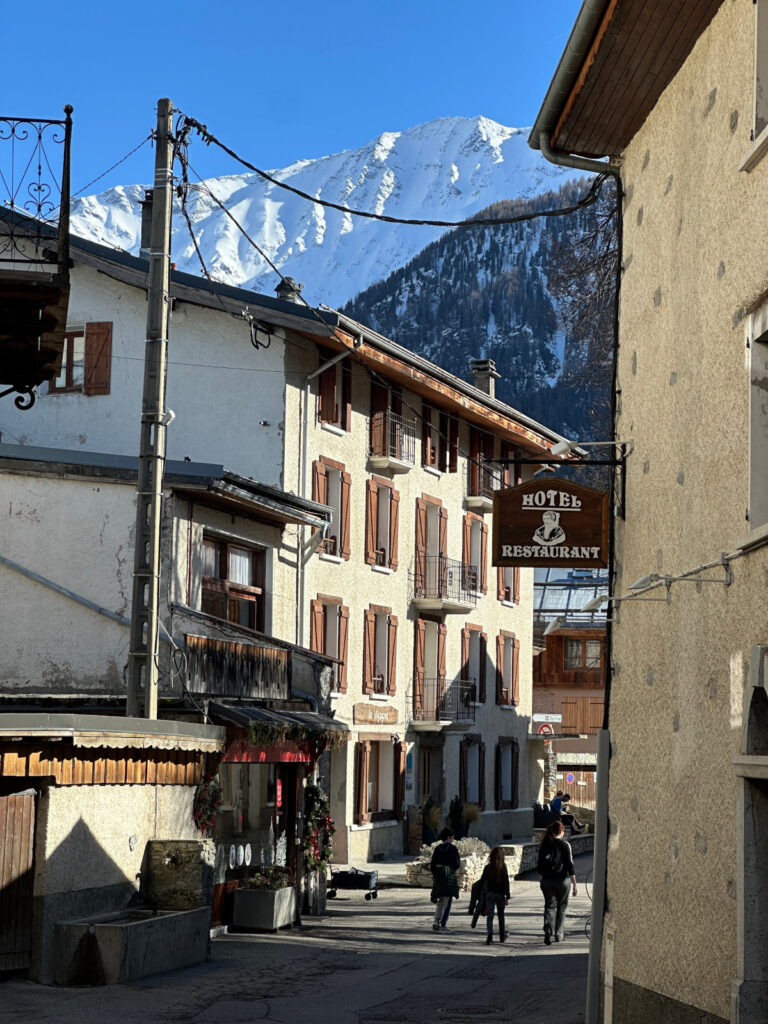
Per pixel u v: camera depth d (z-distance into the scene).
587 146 13.44
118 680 23.48
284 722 22.78
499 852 21.98
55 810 16.36
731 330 10.06
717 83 10.59
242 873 22.94
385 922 24.56
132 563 23.91
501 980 17.73
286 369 32.53
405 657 39.25
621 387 13.19
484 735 44.66
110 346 33.06
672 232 11.72
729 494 9.97
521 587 48.38
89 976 16.28
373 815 36.94
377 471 37.41
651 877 11.44
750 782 9.20
